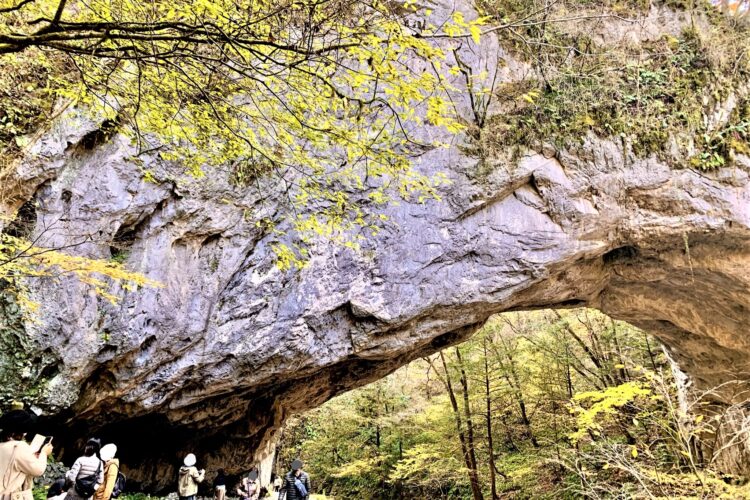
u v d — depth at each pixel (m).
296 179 7.86
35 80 6.76
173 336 7.45
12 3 3.74
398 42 2.65
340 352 8.28
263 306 7.87
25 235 6.61
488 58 8.59
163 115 3.85
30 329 6.50
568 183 8.16
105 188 7.02
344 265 8.02
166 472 10.70
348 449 20.17
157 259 7.38
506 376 13.82
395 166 3.69
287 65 2.69
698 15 8.94
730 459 6.93
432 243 8.15
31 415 3.05
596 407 5.82
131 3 3.00
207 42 2.62
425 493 17.56
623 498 5.05
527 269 8.24
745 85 8.34
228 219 7.79
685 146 8.09
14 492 2.81
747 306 8.67
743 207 7.74
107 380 7.35
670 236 8.10
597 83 8.46
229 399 9.59
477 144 8.28
